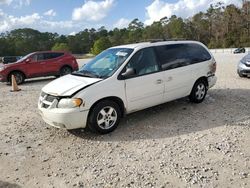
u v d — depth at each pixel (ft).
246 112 22.61
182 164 14.71
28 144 18.43
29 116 24.85
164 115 22.49
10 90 40.68
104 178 13.84
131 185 13.10
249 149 16.05
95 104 18.38
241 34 291.38
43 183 13.79
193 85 24.23
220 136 17.99
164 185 12.94
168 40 23.54
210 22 342.44
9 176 14.58
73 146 17.72
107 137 18.71
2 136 20.11
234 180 13.05
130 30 453.58
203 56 25.27
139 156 15.88
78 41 460.96
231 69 54.03
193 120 21.17
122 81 19.36
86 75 20.11
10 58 111.55
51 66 50.65
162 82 21.45
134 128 20.02
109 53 22.09
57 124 18.11
